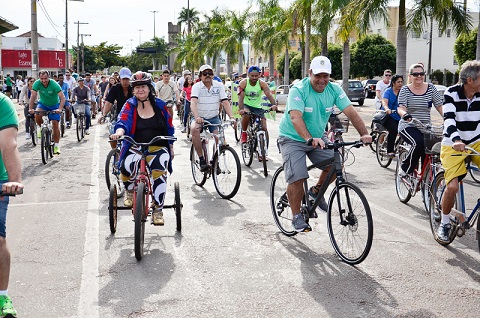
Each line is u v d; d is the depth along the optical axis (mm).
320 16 28047
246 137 10836
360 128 5477
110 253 5590
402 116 7180
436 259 5426
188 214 7141
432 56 61875
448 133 5242
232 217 7004
